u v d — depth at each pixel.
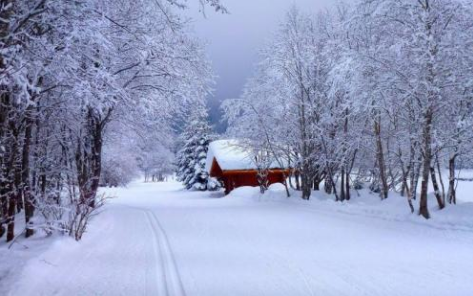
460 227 11.20
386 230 12.02
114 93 8.01
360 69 14.29
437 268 7.23
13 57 6.17
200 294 5.74
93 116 14.48
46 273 6.71
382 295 5.69
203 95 15.85
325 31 22.14
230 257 8.34
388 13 13.83
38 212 11.01
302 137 23.11
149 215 17.69
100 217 15.48
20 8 6.96
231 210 20.02
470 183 35.75
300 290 5.95
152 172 97.06
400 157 17.62
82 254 8.55
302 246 9.60
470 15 12.73
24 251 8.18
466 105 13.66
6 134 8.98
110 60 12.07
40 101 10.83
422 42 12.73
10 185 9.80
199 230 12.59
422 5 12.95
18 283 5.90
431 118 13.29
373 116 16.86
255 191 31.02
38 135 13.20
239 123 27.19
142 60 9.73
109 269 7.20
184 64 13.91
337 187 25.17
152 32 10.52
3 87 7.44
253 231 12.28
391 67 13.63
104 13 7.25
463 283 6.27
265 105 25.08
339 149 20.31
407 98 13.64
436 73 12.71
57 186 15.13
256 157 29.19
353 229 12.38
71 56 7.32
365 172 24.05
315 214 16.94
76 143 15.91
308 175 23.45
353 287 6.08
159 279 6.55
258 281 6.44
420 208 13.12
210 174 41.41
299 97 23.05
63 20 6.90
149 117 16.95
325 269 7.23
